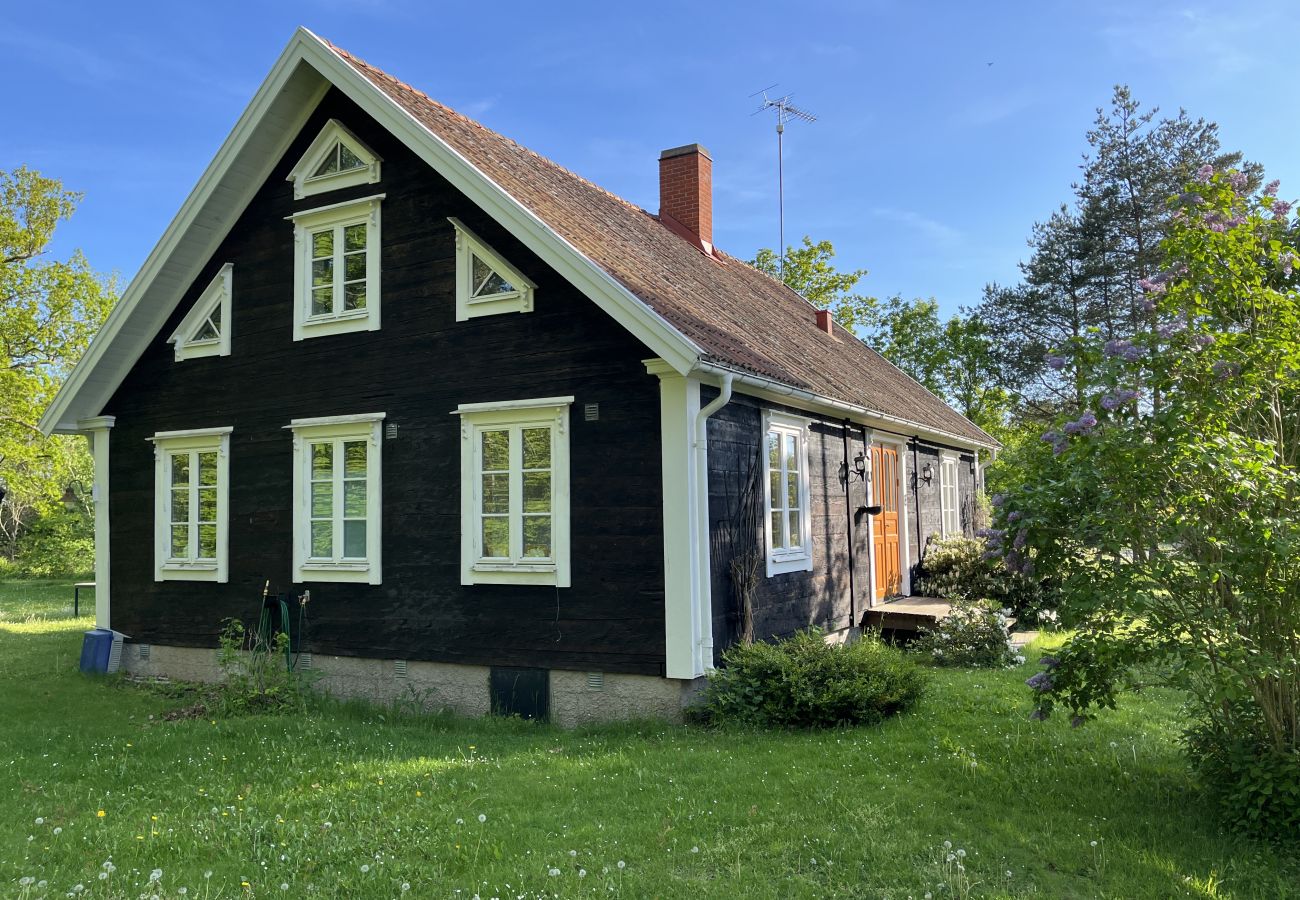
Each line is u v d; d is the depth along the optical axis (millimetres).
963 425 20641
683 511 8656
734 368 8703
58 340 28359
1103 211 31297
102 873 5023
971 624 11672
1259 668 5117
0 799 6820
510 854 5355
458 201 10195
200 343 12078
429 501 10141
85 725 9594
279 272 11539
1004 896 4773
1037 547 6090
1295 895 4812
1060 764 6949
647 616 8820
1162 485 5633
